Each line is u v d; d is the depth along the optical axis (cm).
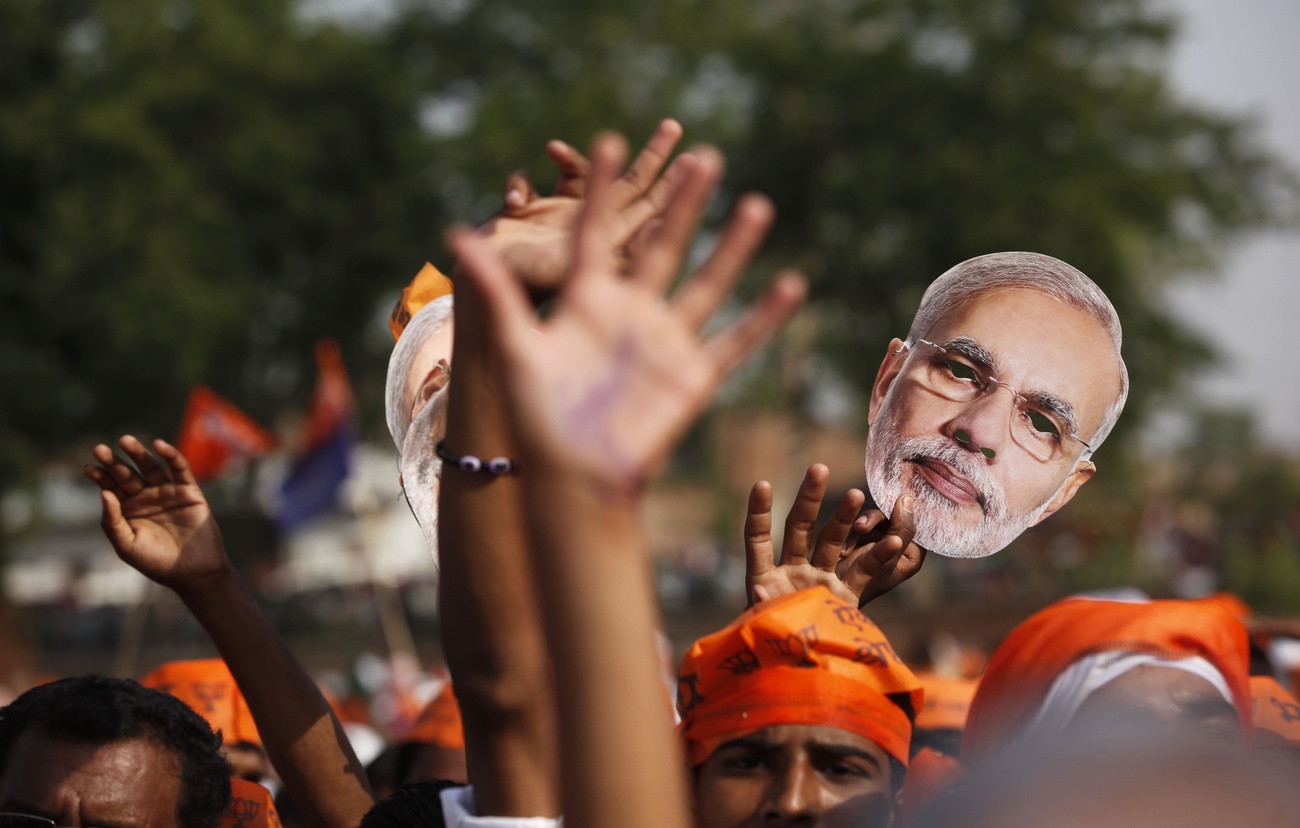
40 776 200
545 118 2688
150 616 2659
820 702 168
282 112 2703
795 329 3089
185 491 216
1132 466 2884
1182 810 112
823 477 192
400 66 2861
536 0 2928
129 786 201
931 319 216
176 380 2619
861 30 3112
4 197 2534
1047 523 2786
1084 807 112
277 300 2788
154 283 2417
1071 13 2966
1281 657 389
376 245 2712
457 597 152
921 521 208
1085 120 2827
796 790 166
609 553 117
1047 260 214
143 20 2591
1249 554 2109
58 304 2495
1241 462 3584
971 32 2978
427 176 2727
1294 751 222
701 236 2972
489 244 145
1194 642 187
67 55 2586
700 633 2634
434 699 360
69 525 3619
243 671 217
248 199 2669
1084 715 177
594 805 118
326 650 2636
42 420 2570
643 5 2977
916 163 2816
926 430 210
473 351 147
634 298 117
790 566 194
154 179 2484
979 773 127
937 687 296
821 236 2958
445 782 190
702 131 2945
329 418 1273
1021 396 207
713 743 171
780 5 3203
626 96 2884
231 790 230
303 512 1275
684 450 3981
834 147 2980
